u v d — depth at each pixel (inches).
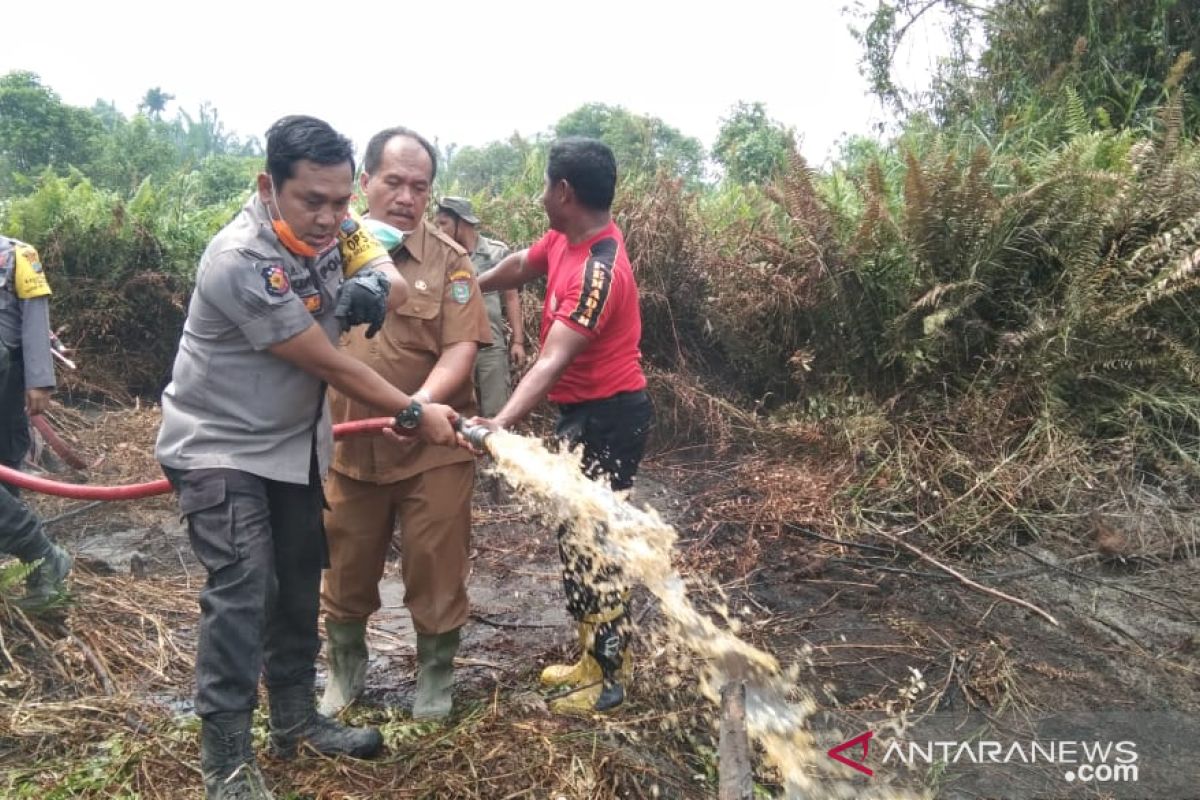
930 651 137.3
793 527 183.3
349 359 90.5
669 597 99.7
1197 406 192.5
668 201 262.5
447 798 93.6
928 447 200.5
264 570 89.5
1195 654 136.3
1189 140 243.6
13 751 99.4
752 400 248.4
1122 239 207.9
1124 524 174.7
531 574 165.8
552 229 123.6
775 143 381.4
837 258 223.8
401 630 140.2
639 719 109.3
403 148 105.8
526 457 94.0
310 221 86.6
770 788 102.1
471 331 110.0
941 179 212.7
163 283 301.0
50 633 125.6
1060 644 140.2
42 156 1144.8
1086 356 198.2
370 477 106.5
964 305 205.5
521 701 113.6
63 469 215.8
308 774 97.3
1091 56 317.7
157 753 99.2
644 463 228.8
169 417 91.9
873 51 358.3
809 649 134.0
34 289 142.0
